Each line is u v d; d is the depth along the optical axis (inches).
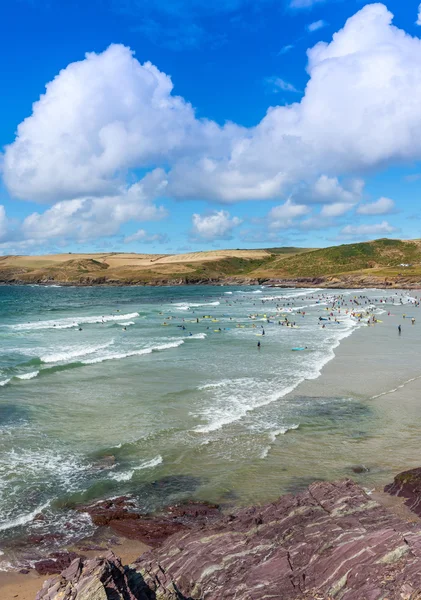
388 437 903.7
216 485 711.7
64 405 1111.0
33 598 466.3
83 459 805.2
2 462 786.2
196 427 958.4
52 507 647.1
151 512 637.9
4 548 553.6
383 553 437.7
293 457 812.0
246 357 1715.1
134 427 961.5
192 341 2137.1
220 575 453.1
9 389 1253.1
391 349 1870.1
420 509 605.3
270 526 540.7
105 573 392.5
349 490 597.6
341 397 1170.6
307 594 413.4
